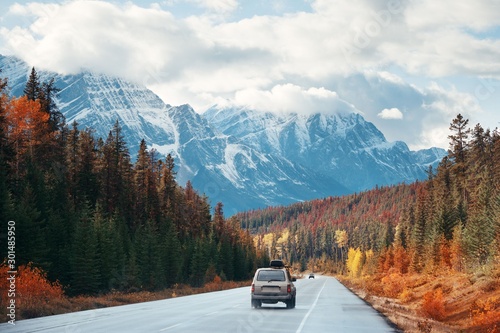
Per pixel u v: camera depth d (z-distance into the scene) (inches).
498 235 1787.6
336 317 877.8
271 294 1048.8
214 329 668.1
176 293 2090.3
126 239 2743.6
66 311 992.2
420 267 3142.2
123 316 862.5
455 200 3179.1
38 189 2257.6
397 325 773.3
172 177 4001.0
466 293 1274.6
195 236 4261.8
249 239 6240.2
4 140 2128.4
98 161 3169.3
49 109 2945.4
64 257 2075.5
